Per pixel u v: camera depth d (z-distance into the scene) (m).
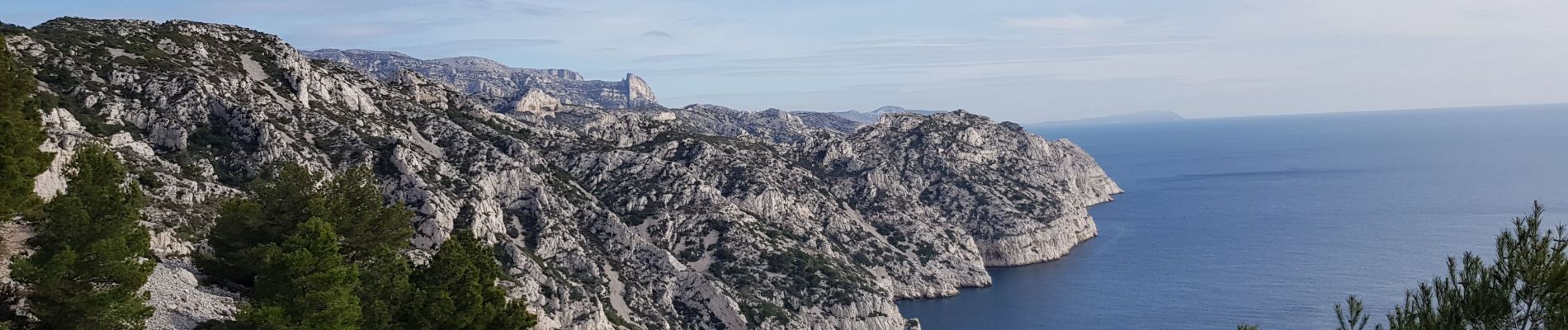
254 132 119.81
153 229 67.50
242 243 55.22
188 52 140.00
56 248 39.78
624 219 160.62
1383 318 141.00
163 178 92.44
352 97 154.38
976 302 182.38
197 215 86.94
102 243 39.25
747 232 163.62
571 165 175.12
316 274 42.25
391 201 116.19
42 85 108.81
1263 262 199.88
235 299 55.66
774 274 153.00
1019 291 190.00
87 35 133.25
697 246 158.12
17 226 51.53
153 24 151.75
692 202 171.00
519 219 136.12
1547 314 27.33
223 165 114.19
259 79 143.38
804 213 193.38
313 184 57.09
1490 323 28.36
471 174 137.75
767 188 187.38
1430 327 29.73
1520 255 28.34
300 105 139.75
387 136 138.75
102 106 112.19
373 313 47.34
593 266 128.25
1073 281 195.62
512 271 106.38
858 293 153.12
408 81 181.62
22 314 39.97
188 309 49.44
